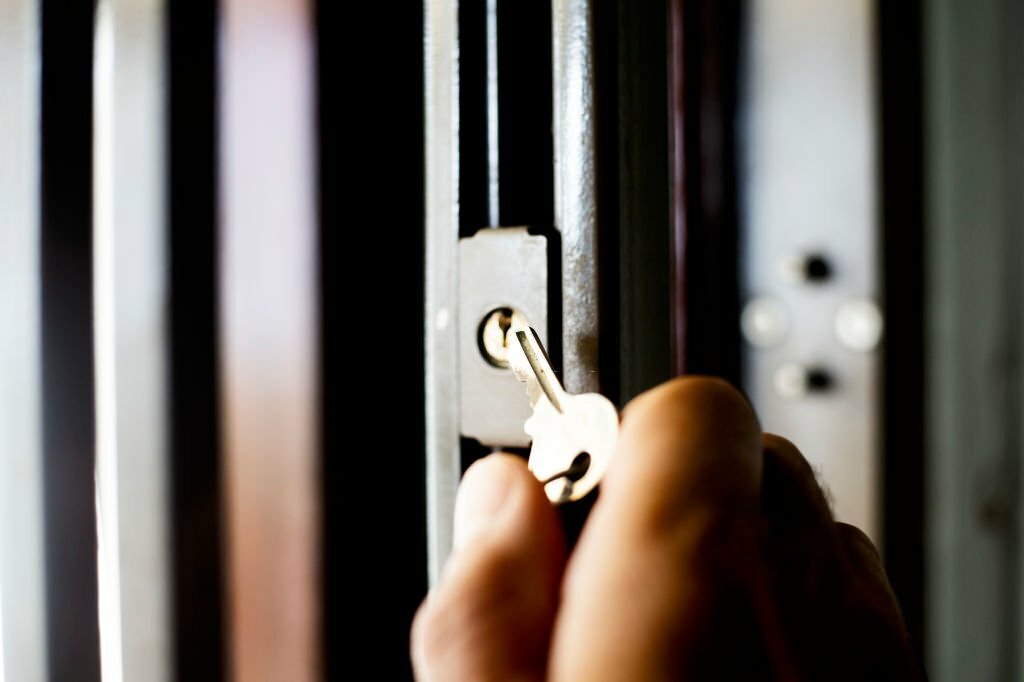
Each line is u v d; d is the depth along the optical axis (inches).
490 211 15.8
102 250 21.5
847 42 23.8
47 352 20.8
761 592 13.2
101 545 21.6
